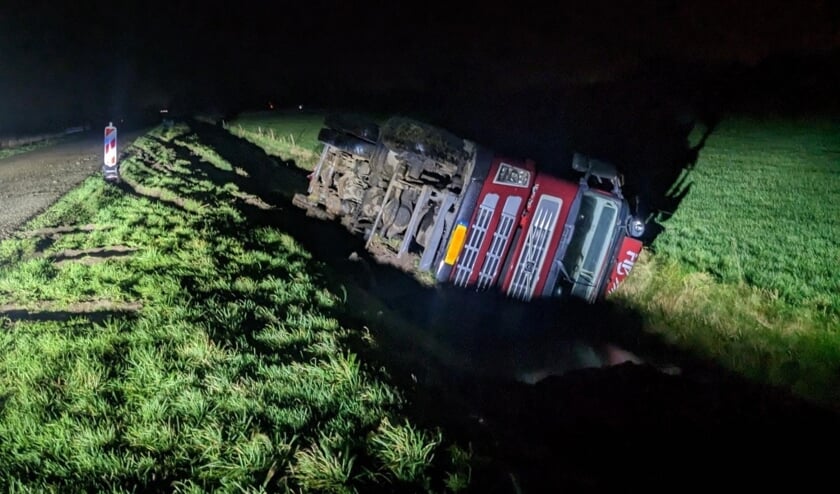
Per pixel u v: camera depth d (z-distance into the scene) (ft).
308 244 40.81
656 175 76.23
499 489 15.65
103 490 14.37
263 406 18.20
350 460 15.44
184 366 20.27
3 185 74.02
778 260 47.80
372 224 40.50
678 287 43.16
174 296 26.71
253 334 23.73
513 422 22.70
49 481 14.82
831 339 35.73
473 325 34.40
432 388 22.17
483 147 35.88
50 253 36.27
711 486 21.77
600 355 35.40
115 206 48.91
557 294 38.86
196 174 69.56
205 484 14.83
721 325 38.93
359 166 43.55
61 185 68.95
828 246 50.52
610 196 38.32
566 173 40.04
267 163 88.02
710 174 77.25
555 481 17.12
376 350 23.99
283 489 14.76
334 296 29.55
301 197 47.88
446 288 35.17
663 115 115.24
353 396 19.17
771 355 36.14
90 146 123.95
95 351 21.40
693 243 52.90
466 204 34.53
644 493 19.81
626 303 42.83
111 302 26.99
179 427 16.98
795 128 99.55
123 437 16.61
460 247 34.91
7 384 19.49
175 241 37.11
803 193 67.00
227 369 20.18
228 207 49.19
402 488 15.20
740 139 95.66
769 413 29.12
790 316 38.29
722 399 29.22
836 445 26.91
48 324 24.08
